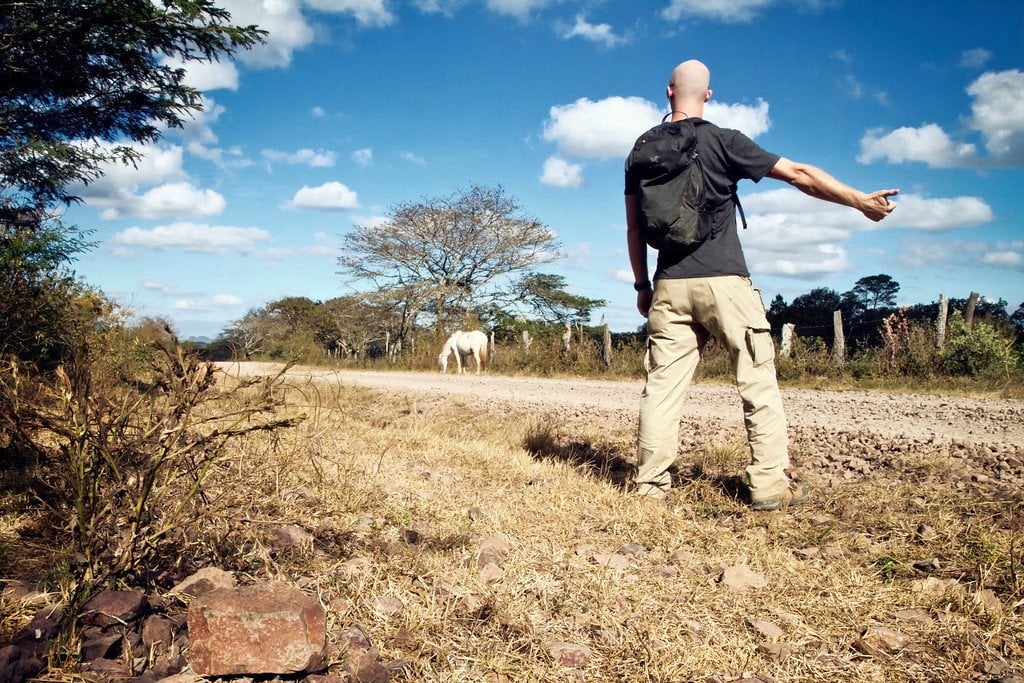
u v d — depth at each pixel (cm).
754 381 388
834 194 364
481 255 3484
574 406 870
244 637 175
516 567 272
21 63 749
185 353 239
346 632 202
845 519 367
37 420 241
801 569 291
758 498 387
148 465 233
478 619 221
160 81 877
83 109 849
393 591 238
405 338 3591
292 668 175
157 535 218
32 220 650
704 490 416
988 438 612
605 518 357
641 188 384
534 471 462
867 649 215
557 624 223
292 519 291
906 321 1480
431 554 279
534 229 3475
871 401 1002
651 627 224
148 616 195
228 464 313
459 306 3469
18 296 536
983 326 1333
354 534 295
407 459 480
